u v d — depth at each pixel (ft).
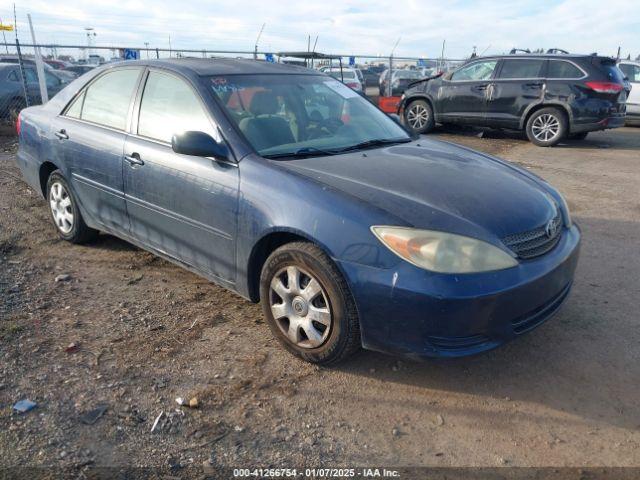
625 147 37.19
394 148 12.65
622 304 13.25
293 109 12.80
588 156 33.55
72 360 10.48
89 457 8.09
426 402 9.58
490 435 8.82
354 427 8.93
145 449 8.29
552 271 9.78
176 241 12.47
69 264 15.10
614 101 35.06
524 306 9.37
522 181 11.62
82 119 15.05
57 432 8.57
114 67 14.65
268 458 8.20
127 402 9.33
